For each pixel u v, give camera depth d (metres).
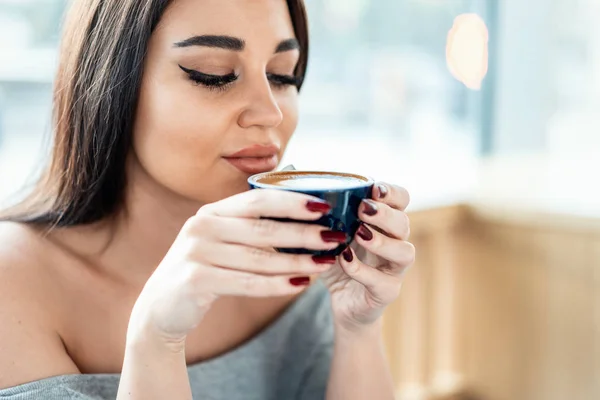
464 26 2.84
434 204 2.41
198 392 1.04
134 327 0.79
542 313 2.41
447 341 2.61
